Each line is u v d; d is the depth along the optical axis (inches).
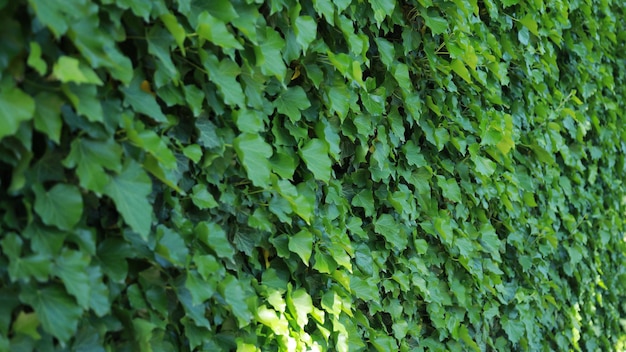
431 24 82.3
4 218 41.9
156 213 53.9
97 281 45.9
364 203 79.3
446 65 87.3
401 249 82.8
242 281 62.0
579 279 130.0
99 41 42.7
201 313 55.1
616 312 154.2
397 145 82.7
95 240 47.2
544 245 118.0
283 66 61.3
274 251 67.7
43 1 39.1
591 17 132.9
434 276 92.8
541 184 120.0
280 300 64.6
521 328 111.5
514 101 111.0
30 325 41.8
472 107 95.7
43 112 40.8
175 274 54.7
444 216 92.3
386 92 80.6
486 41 99.3
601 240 140.4
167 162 48.4
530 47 110.5
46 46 41.8
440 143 88.0
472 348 102.2
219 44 53.0
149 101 49.8
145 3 46.9
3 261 41.6
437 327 91.7
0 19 39.1
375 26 78.0
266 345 64.8
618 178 151.5
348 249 73.0
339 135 76.5
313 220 69.4
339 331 74.0
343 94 71.0
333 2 67.8
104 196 48.8
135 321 49.8
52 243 42.8
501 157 102.7
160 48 50.1
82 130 43.9
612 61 150.6
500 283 106.0
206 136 56.1
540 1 110.3
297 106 65.9
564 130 124.4
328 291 72.3
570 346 134.0
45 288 43.1
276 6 60.3
